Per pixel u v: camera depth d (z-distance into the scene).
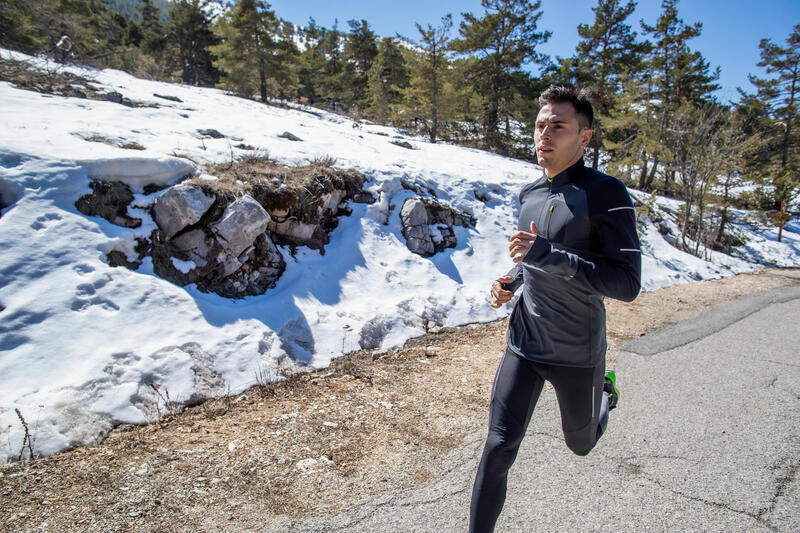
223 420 3.23
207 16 36.06
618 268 1.61
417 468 2.70
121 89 11.53
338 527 2.15
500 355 4.75
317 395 3.68
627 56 25.11
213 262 4.80
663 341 5.29
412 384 3.96
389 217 7.02
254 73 24.95
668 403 3.59
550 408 3.46
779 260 16.28
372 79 28.89
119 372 3.39
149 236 4.67
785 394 3.78
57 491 2.35
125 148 5.85
